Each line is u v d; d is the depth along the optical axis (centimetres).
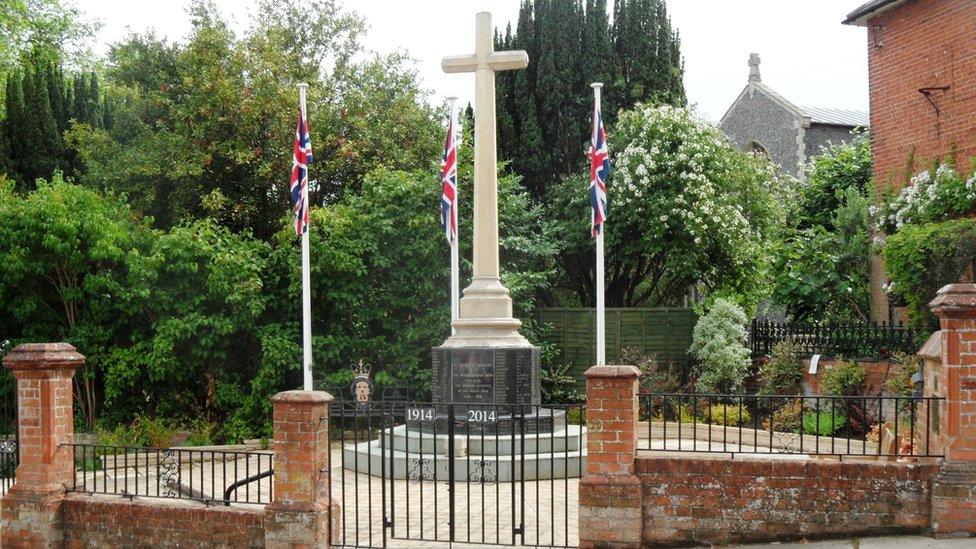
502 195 2125
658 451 934
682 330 2191
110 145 2208
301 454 909
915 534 867
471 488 1260
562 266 2452
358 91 2359
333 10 2442
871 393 1673
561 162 2502
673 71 2545
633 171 2209
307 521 897
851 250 2131
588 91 2502
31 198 1806
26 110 2245
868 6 2034
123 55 2484
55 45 3503
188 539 952
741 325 2044
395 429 1553
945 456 873
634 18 2542
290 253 1900
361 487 1280
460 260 1995
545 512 1096
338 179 2289
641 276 2412
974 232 1550
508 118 2505
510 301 1538
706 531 893
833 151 2930
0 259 1756
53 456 1024
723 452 915
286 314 1933
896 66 2017
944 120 1888
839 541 869
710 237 2217
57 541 1002
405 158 2261
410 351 1975
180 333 1780
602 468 903
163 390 1909
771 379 1859
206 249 1806
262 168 2105
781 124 3234
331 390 1842
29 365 1019
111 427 1858
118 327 1891
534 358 1498
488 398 1453
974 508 854
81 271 1848
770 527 886
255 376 1928
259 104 2123
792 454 966
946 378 874
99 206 1852
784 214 2466
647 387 1959
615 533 892
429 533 996
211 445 1753
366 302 1992
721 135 2377
